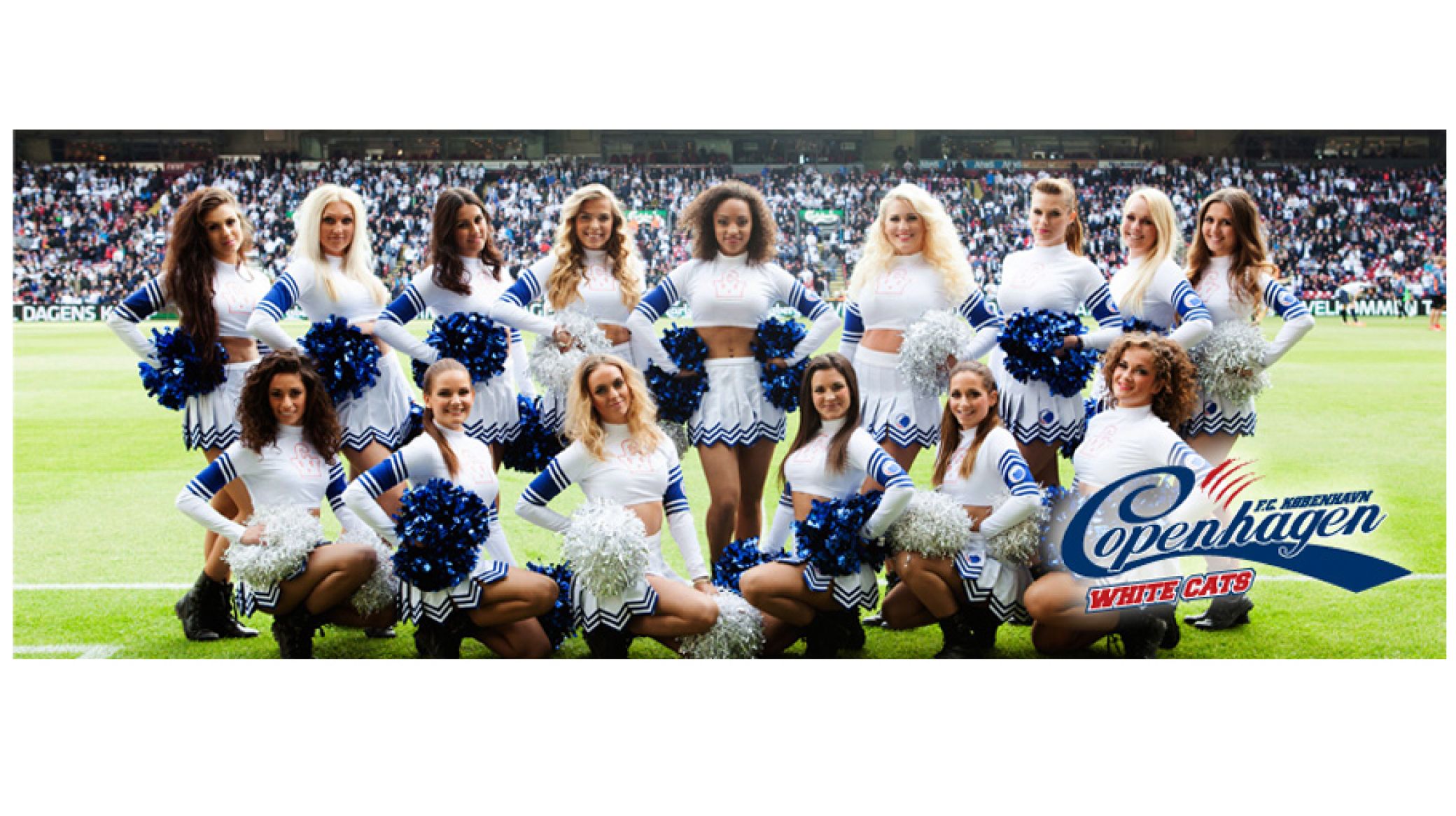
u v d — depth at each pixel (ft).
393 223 89.30
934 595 13.75
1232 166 95.14
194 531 20.52
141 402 37.27
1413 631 15.15
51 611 16.07
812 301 16.74
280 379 13.71
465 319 15.75
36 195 91.40
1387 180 92.53
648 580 13.51
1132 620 13.91
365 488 13.38
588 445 13.82
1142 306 16.48
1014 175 93.45
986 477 14.12
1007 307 16.71
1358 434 30.91
